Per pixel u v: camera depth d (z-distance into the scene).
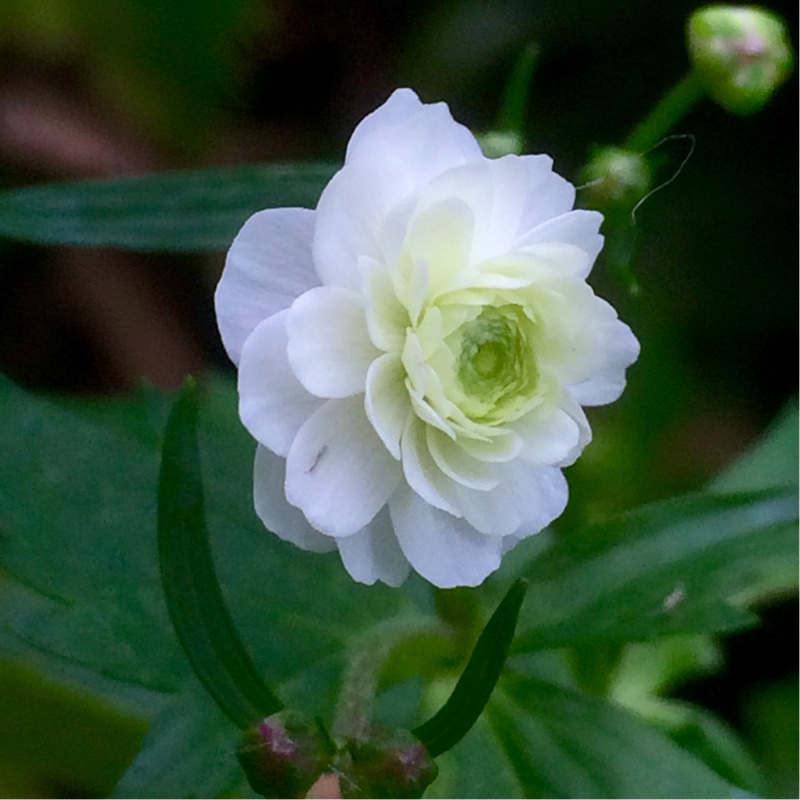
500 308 0.10
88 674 0.14
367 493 0.10
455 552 0.10
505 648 0.10
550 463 0.10
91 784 0.14
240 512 0.12
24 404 0.12
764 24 0.12
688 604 0.12
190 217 0.11
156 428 0.12
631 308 0.17
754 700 0.15
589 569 0.12
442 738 0.10
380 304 0.10
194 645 0.10
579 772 0.12
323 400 0.10
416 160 0.10
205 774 0.11
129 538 0.12
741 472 0.15
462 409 0.10
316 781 0.10
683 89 0.12
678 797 0.12
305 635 0.12
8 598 0.14
